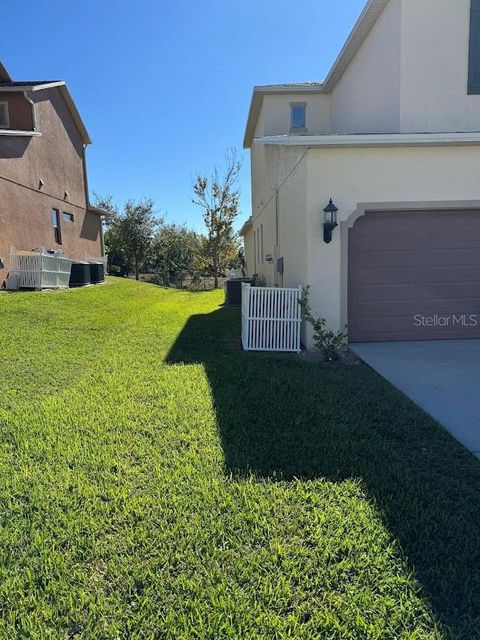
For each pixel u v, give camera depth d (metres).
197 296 19.31
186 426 4.29
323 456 3.66
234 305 14.79
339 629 2.02
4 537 2.65
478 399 5.14
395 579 2.30
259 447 3.83
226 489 3.16
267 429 4.22
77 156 20.97
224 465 3.50
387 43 8.32
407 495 3.07
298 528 2.72
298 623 2.05
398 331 8.12
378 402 4.97
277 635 2.00
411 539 2.62
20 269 14.47
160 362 6.80
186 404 4.88
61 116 19.11
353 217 7.46
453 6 7.73
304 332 7.92
